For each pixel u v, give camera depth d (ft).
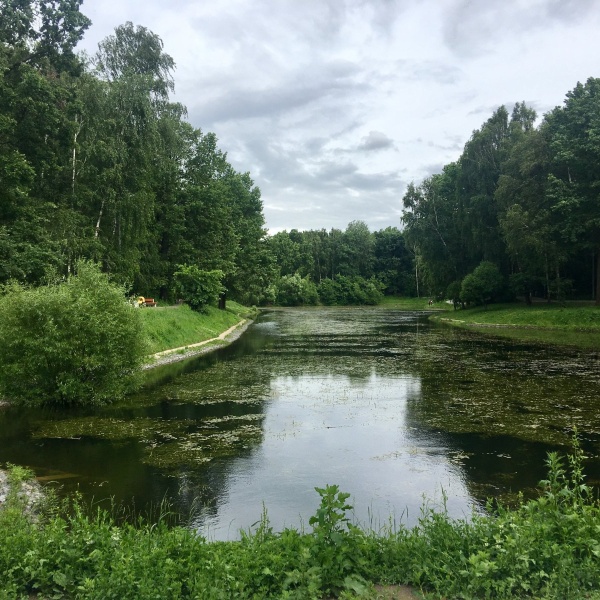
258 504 26.94
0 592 14.28
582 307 138.00
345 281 344.08
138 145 104.73
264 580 14.93
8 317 48.11
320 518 16.78
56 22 92.79
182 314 111.45
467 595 13.97
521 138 155.63
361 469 32.12
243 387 57.77
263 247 189.88
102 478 30.53
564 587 13.92
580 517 17.13
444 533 17.40
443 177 209.26
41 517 24.27
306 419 43.91
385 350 90.58
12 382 48.34
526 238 135.64
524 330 127.65
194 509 26.25
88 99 96.48
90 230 98.37
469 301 175.42
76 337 48.62
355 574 15.17
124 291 55.93
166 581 14.44
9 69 84.69
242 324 159.43
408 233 199.62
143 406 48.80
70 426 41.81
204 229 149.07
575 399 50.08
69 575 15.23
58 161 93.40
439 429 40.57
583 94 135.95
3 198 79.66
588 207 129.49
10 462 33.17
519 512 18.43
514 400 49.93
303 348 95.61
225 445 36.91
